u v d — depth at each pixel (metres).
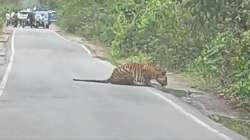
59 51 31.78
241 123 13.08
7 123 10.87
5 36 43.78
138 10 31.16
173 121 11.81
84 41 42.91
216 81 18.25
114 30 31.77
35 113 12.04
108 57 29.89
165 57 24.03
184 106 14.14
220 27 19.73
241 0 18.23
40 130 10.28
